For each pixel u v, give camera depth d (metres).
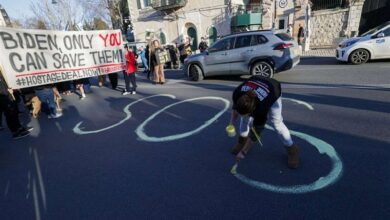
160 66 8.85
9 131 5.33
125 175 3.05
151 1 20.16
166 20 20.33
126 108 6.07
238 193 2.51
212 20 18.25
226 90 6.93
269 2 16.45
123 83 10.20
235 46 7.94
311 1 15.99
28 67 5.18
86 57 6.47
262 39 7.46
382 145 3.11
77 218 2.41
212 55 8.41
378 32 8.55
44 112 6.41
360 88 5.73
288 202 2.32
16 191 2.99
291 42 7.44
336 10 14.59
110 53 7.08
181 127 4.42
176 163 3.21
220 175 2.84
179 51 14.02
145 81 10.03
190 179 2.83
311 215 2.14
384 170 2.62
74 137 4.53
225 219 2.20
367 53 8.72
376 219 2.03
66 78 6.03
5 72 4.82
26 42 5.12
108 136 4.38
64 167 3.44
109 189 2.81
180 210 2.36
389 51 8.45
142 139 4.08
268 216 2.18
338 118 4.09
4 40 4.78
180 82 9.06
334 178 2.57
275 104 2.57
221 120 4.57
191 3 18.70
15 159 3.88
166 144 3.79
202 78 8.97
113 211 2.45
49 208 2.60
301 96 5.55
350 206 2.19
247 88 2.43
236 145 3.29
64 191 2.87
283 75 8.29
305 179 2.62
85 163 3.48
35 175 3.31
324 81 6.81
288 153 2.87
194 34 19.53
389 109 4.27
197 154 3.38
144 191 2.70
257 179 2.70
